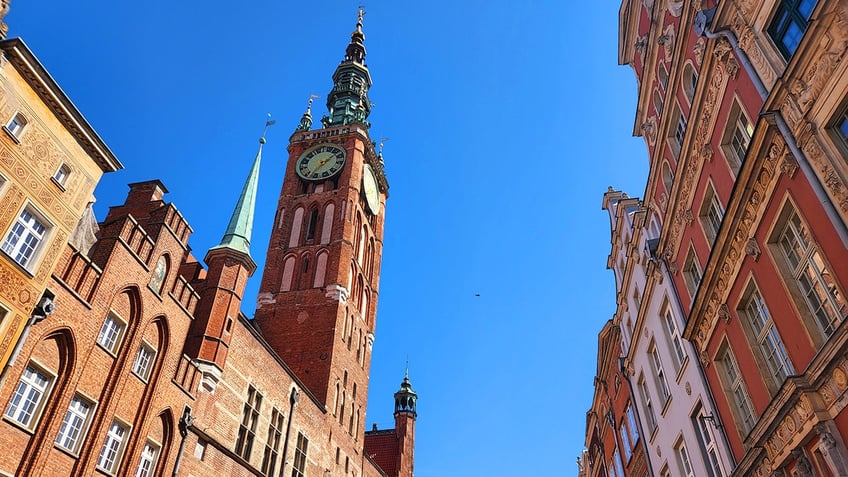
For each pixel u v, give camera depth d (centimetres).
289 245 5856
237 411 3250
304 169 6481
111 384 2245
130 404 2359
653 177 2784
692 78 2284
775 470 1653
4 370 1758
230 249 3506
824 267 1427
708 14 1920
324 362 4781
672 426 2595
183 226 2878
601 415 4353
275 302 5366
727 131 1919
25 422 1888
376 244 6631
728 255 1883
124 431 2327
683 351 2417
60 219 1991
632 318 3306
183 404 2725
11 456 1806
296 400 3959
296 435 3903
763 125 1546
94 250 2356
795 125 1441
